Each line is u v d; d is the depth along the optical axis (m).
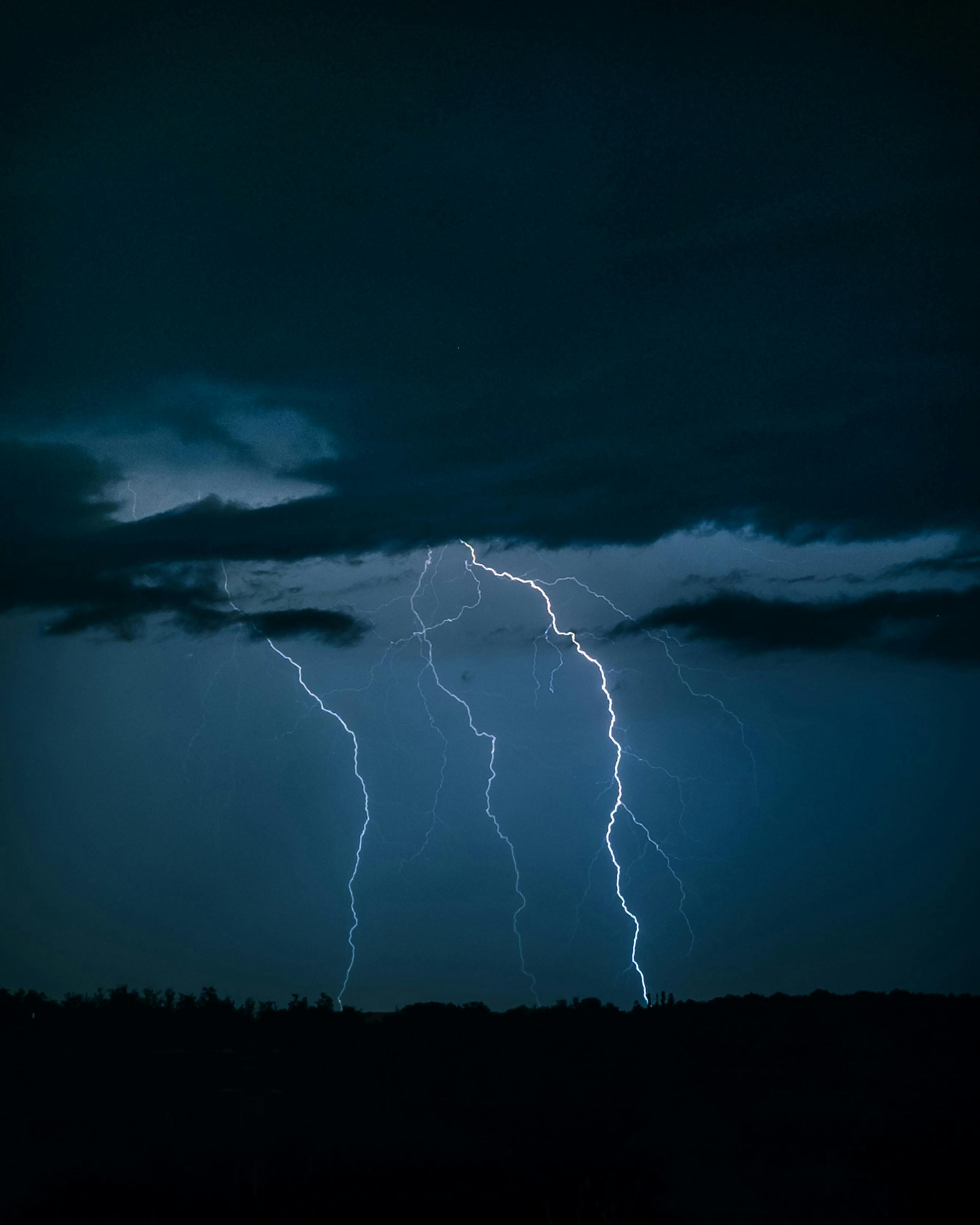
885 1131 10.70
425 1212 8.73
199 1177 9.73
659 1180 9.51
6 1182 9.48
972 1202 8.41
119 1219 8.56
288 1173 9.86
